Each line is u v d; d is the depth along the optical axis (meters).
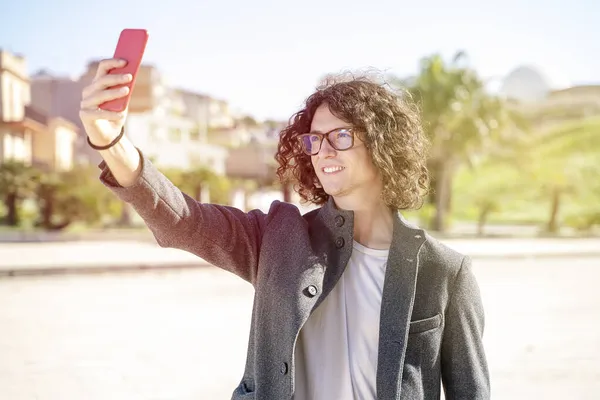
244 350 7.20
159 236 1.62
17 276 13.37
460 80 27.02
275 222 1.77
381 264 1.78
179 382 5.95
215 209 1.74
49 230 26.86
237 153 47.12
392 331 1.65
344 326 1.72
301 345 1.72
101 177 1.51
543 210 41.50
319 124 1.79
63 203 26.97
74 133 38.06
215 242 1.68
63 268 13.87
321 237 1.76
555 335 8.23
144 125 38.03
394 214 1.79
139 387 5.79
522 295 11.80
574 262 18.45
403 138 1.81
